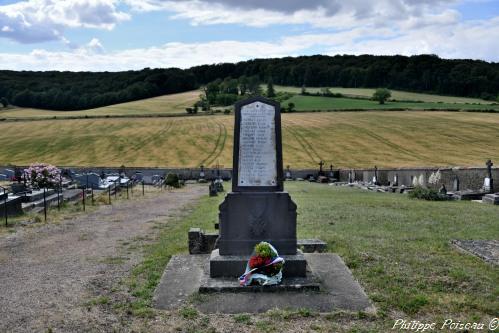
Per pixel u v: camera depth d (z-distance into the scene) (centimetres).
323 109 10625
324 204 2055
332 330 671
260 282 834
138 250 1242
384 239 1199
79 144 8250
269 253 848
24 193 2342
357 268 955
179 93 15862
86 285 910
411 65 13550
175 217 1933
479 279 862
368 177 4556
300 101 11875
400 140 7744
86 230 1586
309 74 14838
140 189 3956
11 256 1188
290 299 792
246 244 941
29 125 9862
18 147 8212
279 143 970
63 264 1093
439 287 829
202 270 973
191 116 10531
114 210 2191
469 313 724
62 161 7288
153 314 742
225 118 10075
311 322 701
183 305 778
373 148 7338
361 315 719
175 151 7644
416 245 1125
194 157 7275
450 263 966
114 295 845
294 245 939
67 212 2061
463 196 2405
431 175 3138
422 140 7675
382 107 10575
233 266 896
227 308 760
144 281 927
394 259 1004
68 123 9994
